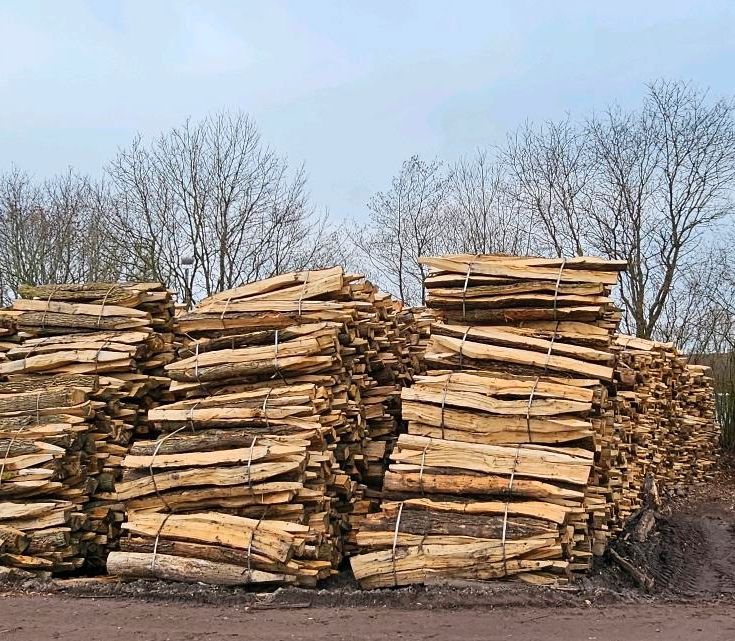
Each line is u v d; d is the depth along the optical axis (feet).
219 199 91.09
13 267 95.25
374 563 28.37
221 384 34.55
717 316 98.12
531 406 31.04
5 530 30.66
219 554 28.48
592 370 31.86
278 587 28.55
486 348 33.22
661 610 26.91
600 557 34.35
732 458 81.92
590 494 32.89
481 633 23.67
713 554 41.93
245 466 29.94
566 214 100.68
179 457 30.76
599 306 32.86
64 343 37.70
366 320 37.35
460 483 30.14
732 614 26.66
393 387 39.22
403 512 29.68
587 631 24.00
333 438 33.45
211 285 90.63
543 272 33.86
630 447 43.88
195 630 23.99
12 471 31.99
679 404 66.85
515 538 28.04
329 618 25.34
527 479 29.91
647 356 53.36
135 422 37.27
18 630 23.94
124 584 29.01
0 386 35.76
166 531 29.32
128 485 31.12
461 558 27.91
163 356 38.42
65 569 31.65
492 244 99.91
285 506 29.78
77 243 99.19
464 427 31.76
